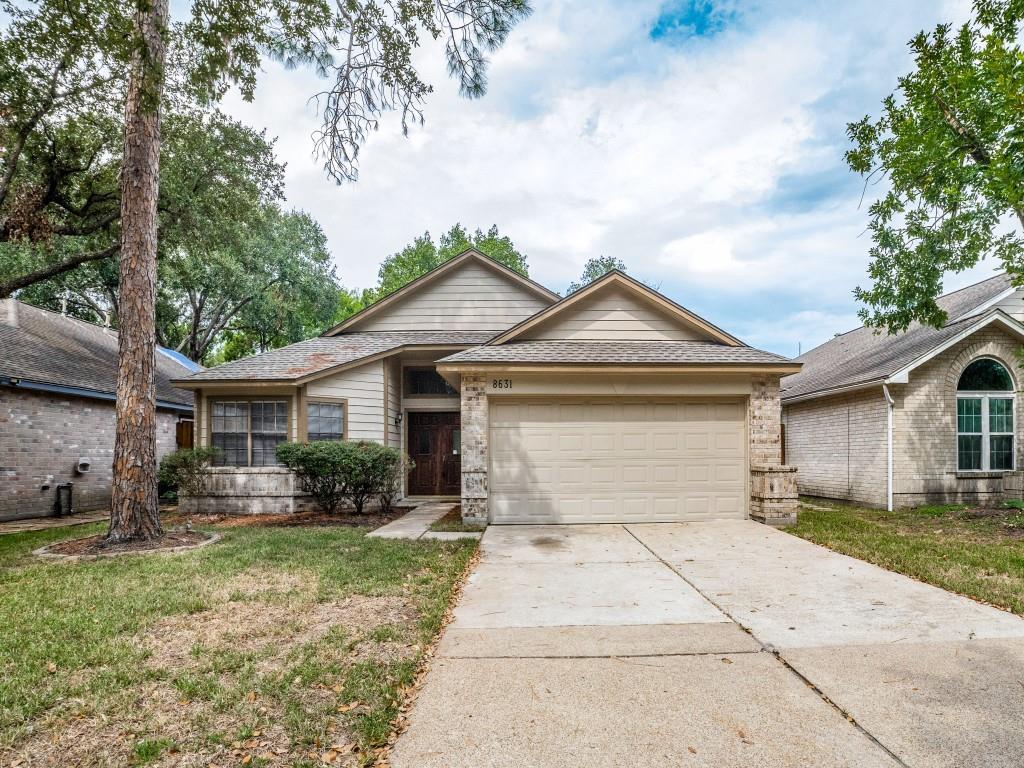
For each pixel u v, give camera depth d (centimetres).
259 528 916
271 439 1158
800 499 1420
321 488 1034
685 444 964
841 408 1341
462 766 257
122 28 665
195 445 1162
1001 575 589
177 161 1445
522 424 955
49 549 749
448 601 506
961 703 311
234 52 680
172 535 812
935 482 1164
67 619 450
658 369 916
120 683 339
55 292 2450
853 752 265
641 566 638
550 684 337
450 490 1389
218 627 434
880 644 397
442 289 1488
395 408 1359
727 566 636
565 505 948
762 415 955
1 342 1255
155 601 498
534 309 1474
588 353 973
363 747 272
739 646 395
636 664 365
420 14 626
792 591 534
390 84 679
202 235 1600
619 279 1064
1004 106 891
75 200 1388
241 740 279
